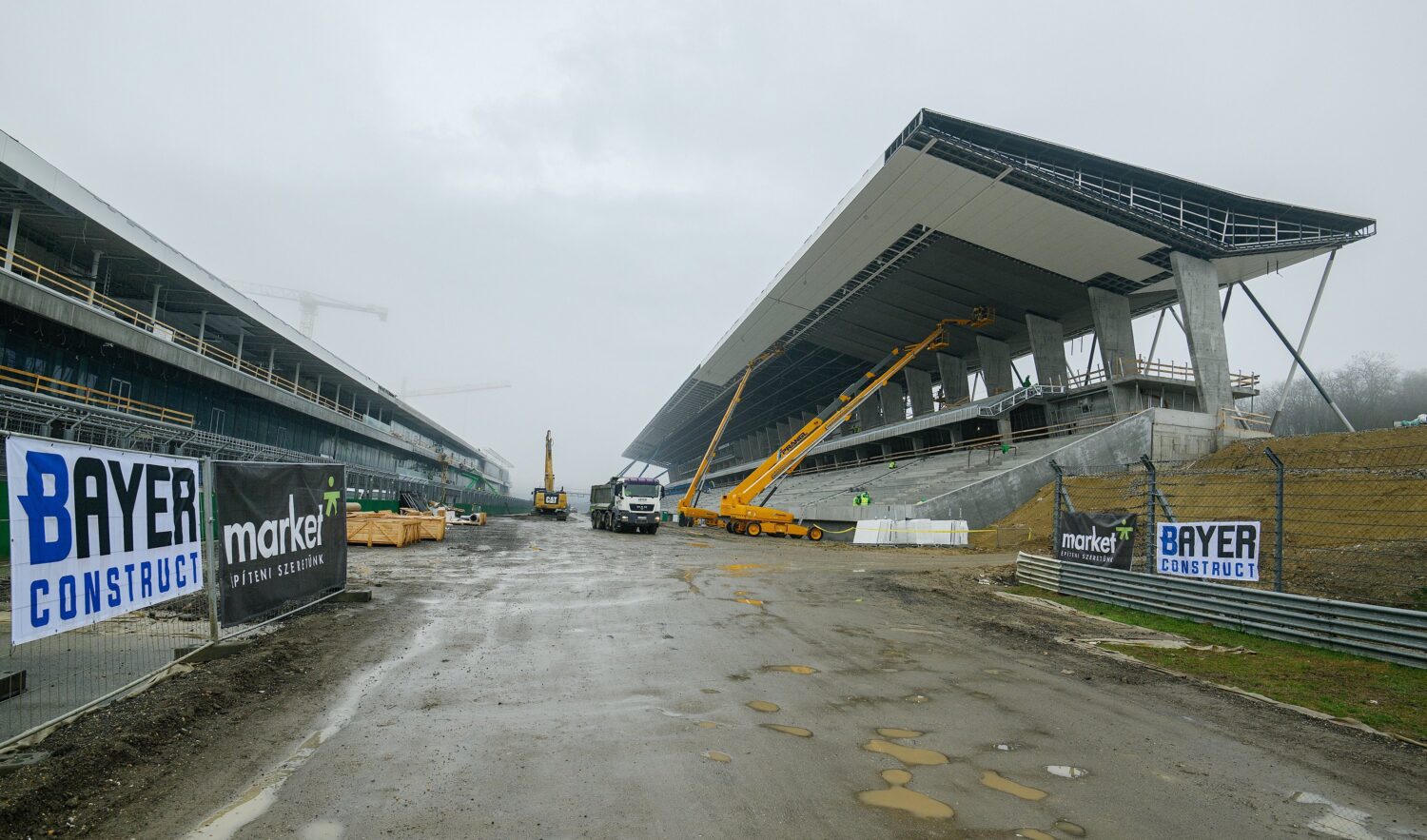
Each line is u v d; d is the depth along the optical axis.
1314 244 38.88
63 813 3.81
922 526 31.25
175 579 7.05
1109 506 27.09
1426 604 10.50
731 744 5.15
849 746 5.18
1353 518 18.16
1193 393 41.88
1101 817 4.07
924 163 33.53
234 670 6.68
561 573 16.81
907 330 56.06
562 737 5.21
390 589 13.12
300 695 6.18
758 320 59.09
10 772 4.19
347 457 60.03
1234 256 38.16
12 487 4.83
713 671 7.38
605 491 43.62
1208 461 33.16
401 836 3.62
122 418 22.98
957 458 45.91
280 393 45.16
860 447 67.62
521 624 9.80
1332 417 79.94
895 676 7.34
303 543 10.29
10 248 25.50
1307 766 5.03
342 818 3.82
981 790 4.43
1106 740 5.47
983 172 33.31
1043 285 44.22
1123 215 35.09
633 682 6.85
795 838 3.69
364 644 8.28
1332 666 8.09
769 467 42.22
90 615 5.63
